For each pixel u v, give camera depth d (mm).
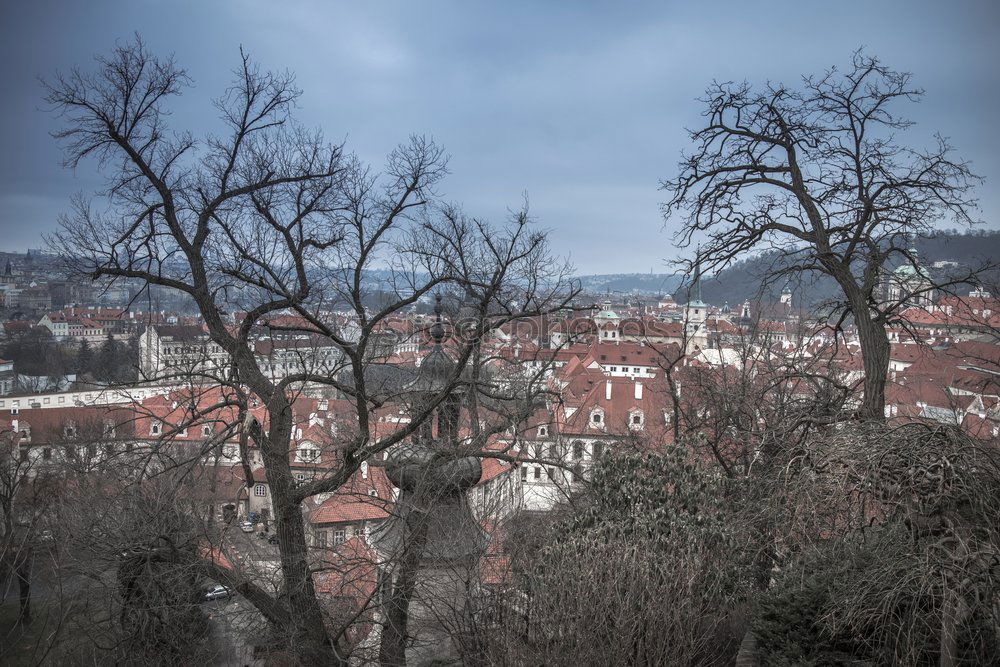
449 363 14695
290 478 12625
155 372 13578
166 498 12281
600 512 13602
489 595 12383
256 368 12891
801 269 14680
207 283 13008
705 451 17562
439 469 13586
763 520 11859
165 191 12664
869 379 13703
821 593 9180
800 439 12805
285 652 13992
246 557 14070
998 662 7668
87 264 12492
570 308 15406
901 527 8148
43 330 103938
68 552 15289
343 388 12953
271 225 12906
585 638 10156
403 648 12609
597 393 54719
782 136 14867
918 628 8188
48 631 17344
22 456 34875
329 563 13102
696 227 15609
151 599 12828
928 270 15711
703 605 11586
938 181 13812
